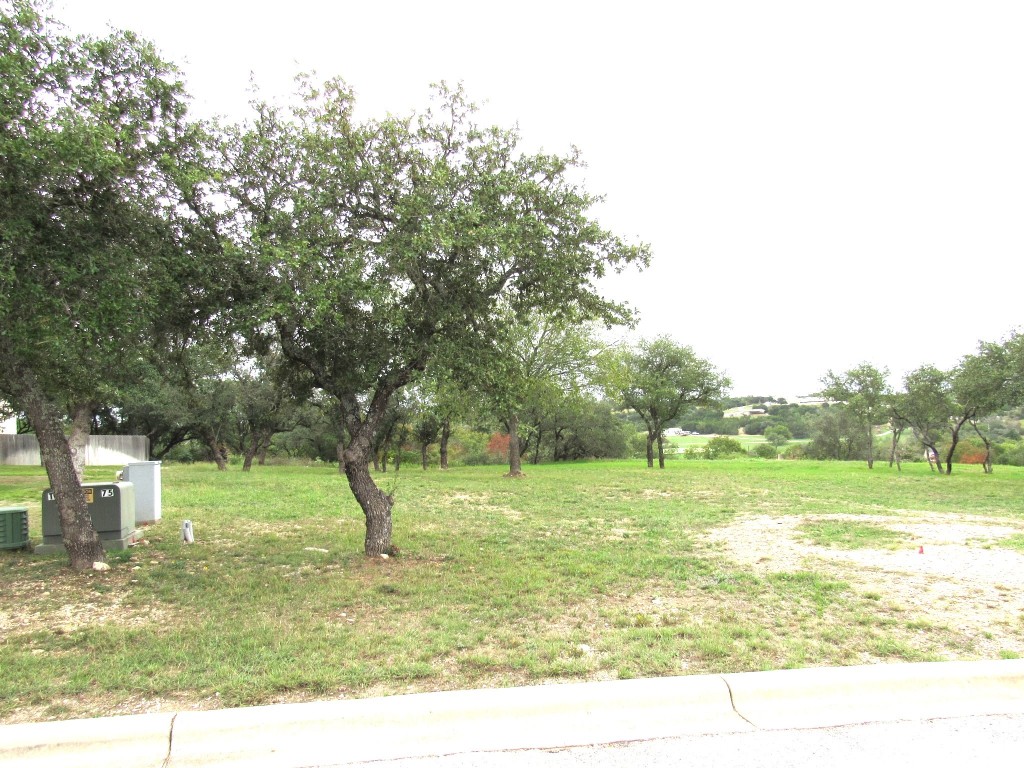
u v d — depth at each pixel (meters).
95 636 5.64
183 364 9.67
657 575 8.20
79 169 6.50
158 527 12.48
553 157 9.00
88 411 21.58
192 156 7.96
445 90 8.98
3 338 7.70
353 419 9.49
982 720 3.97
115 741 3.56
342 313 8.44
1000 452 48.44
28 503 16.64
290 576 8.16
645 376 39.09
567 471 35.25
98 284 6.88
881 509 16.05
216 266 7.90
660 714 3.99
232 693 4.29
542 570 8.53
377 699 3.94
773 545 10.62
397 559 9.27
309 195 8.23
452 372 8.91
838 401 40.56
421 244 7.56
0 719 3.96
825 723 3.94
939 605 6.60
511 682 4.50
